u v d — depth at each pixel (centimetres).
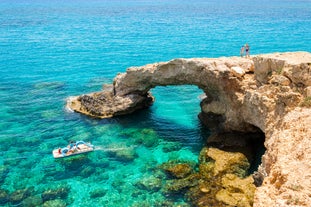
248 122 2894
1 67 5900
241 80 2984
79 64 6106
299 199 1152
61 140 3241
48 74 5503
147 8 19575
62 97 4412
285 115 2122
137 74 3725
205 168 2647
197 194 2372
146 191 2452
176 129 3509
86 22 11838
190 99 4388
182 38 8288
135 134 3375
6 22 11469
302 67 2280
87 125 3572
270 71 2648
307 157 1471
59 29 10062
